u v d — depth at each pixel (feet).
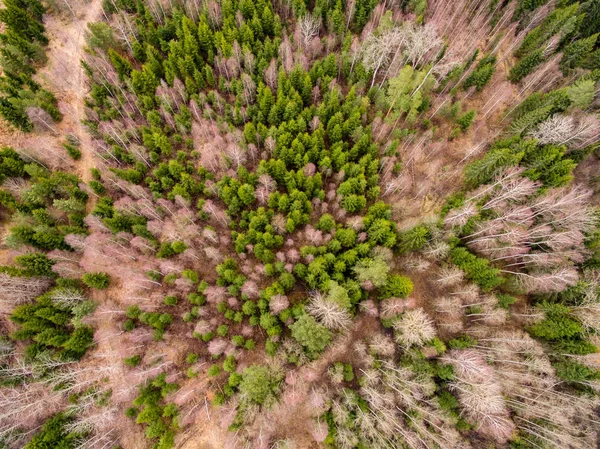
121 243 158.61
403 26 182.70
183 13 201.36
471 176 172.96
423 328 135.64
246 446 132.98
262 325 142.31
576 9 196.24
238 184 162.30
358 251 152.05
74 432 132.26
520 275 156.46
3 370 131.34
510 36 222.28
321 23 209.46
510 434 139.95
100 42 185.26
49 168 176.96
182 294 160.15
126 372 148.66
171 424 141.69
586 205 159.53
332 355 149.89
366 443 131.64
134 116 187.32
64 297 141.90
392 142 167.32
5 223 166.20
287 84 177.88
